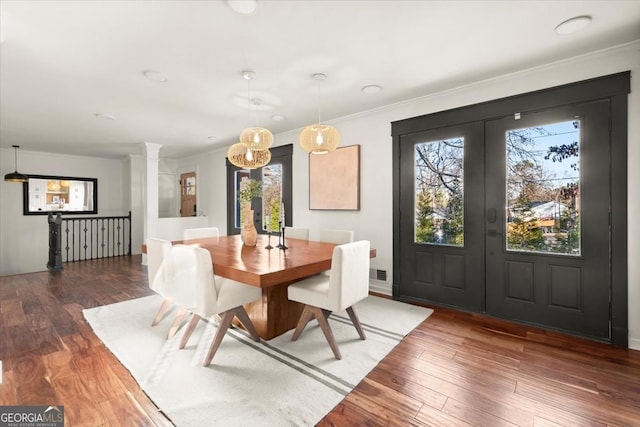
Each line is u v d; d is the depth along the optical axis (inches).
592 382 76.4
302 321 98.2
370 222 155.3
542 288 109.5
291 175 193.5
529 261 112.0
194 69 105.3
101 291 158.7
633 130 92.6
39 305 135.9
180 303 94.1
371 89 125.0
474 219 123.9
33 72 106.3
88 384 75.4
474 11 75.7
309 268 88.9
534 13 76.7
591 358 88.1
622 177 94.3
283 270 81.4
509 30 84.2
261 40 87.7
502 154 116.5
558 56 99.4
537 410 66.2
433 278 135.3
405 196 142.6
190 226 254.2
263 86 120.8
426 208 136.9
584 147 100.3
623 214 94.3
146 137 207.2
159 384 75.3
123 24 79.0
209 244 129.7
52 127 179.9
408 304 136.8
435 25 81.4
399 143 144.0
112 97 131.1
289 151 193.3
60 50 91.7
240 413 65.1
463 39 88.6
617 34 86.7
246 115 158.2
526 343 97.9
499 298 118.6
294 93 128.8
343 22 79.6
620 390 73.1
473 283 124.8
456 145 127.8
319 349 93.7
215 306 86.0
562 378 78.2
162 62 100.2
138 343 97.6
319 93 128.9
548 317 108.3
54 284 173.0
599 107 97.6
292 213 193.0
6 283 175.5
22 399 69.7
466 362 86.0
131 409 66.5
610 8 74.9
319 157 175.0
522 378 78.2
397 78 114.8
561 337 102.3
